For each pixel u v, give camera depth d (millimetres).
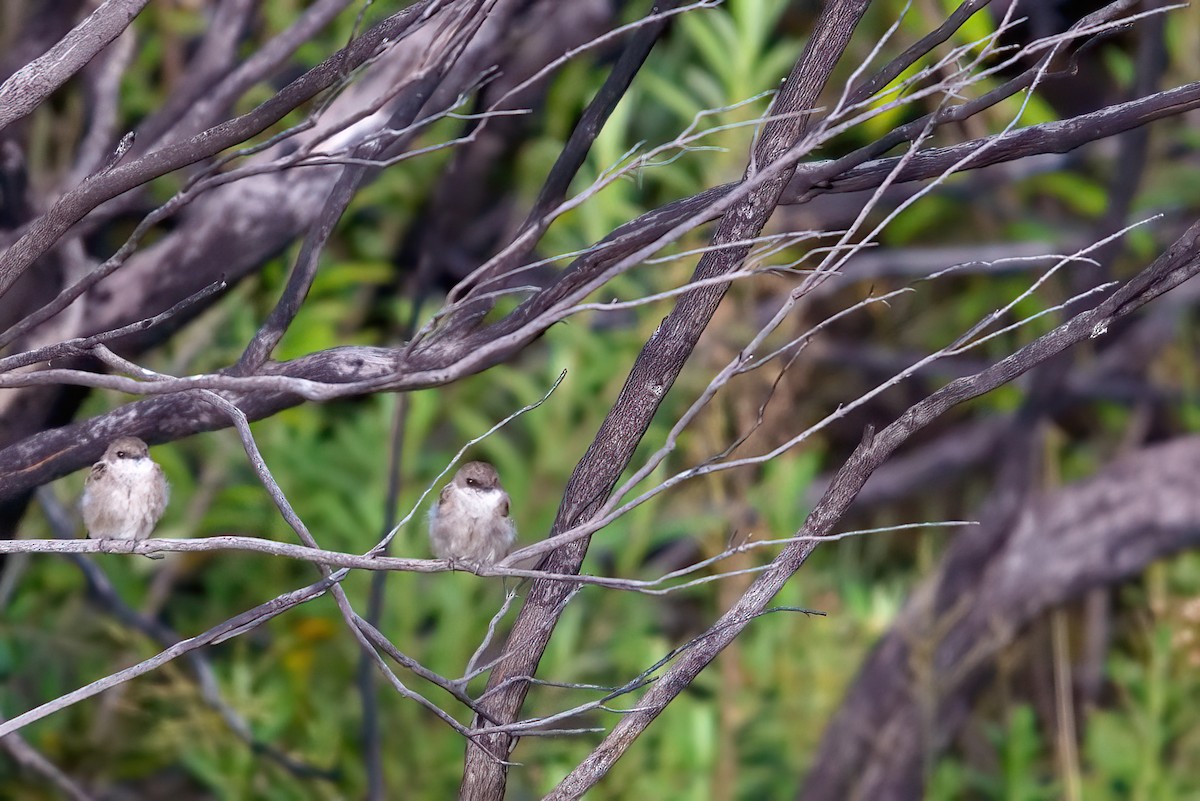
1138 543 13625
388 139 6496
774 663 12656
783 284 11945
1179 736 12711
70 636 11648
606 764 5805
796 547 5883
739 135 11914
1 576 11133
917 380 17688
